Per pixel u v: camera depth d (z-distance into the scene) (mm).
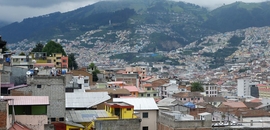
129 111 60281
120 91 104438
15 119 48281
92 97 71750
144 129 68875
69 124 55688
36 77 57156
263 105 152750
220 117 104562
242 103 156000
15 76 65000
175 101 113688
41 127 48969
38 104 49438
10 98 48656
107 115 62906
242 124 74375
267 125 73250
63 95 57531
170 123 63219
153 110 69562
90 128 59281
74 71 143750
